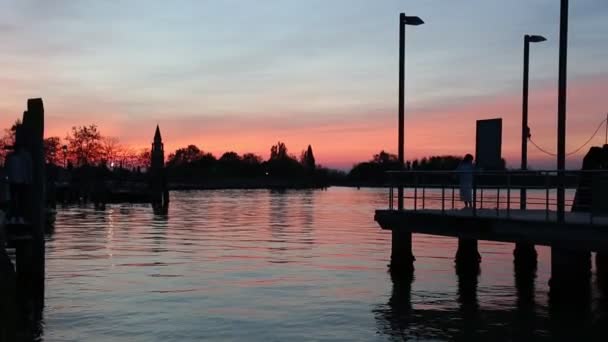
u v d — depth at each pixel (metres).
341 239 35.66
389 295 19.12
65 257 26.92
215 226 44.75
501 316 16.45
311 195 138.88
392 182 23.20
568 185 21.34
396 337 14.48
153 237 36.00
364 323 15.73
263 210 69.25
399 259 22.55
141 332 14.70
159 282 21.03
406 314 16.67
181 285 20.52
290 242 33.88
